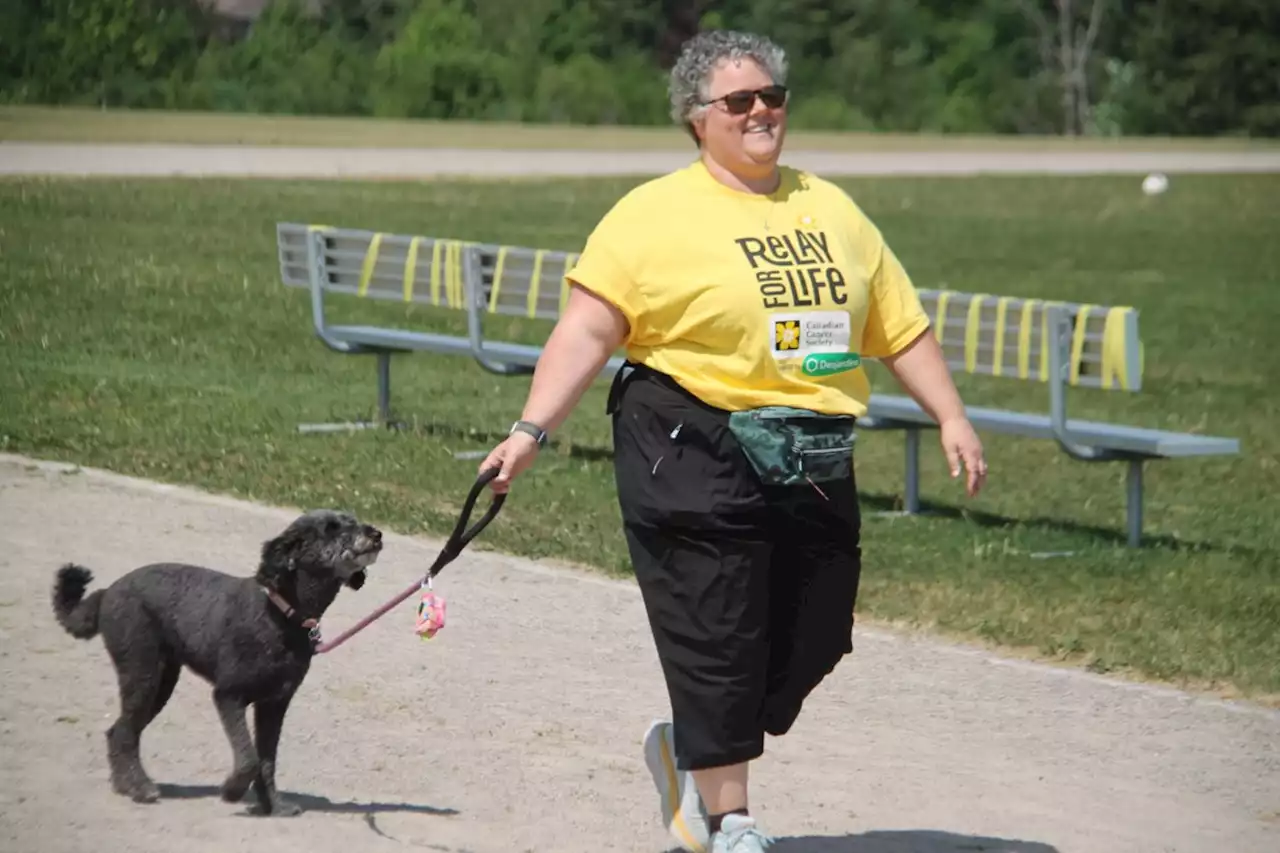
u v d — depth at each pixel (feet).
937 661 53.62
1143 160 302.25
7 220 145.89
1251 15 489.26
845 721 47.70
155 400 89.97
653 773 35.83
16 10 336.29
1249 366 125.59
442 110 374.84
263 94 356.59
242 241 146.00
